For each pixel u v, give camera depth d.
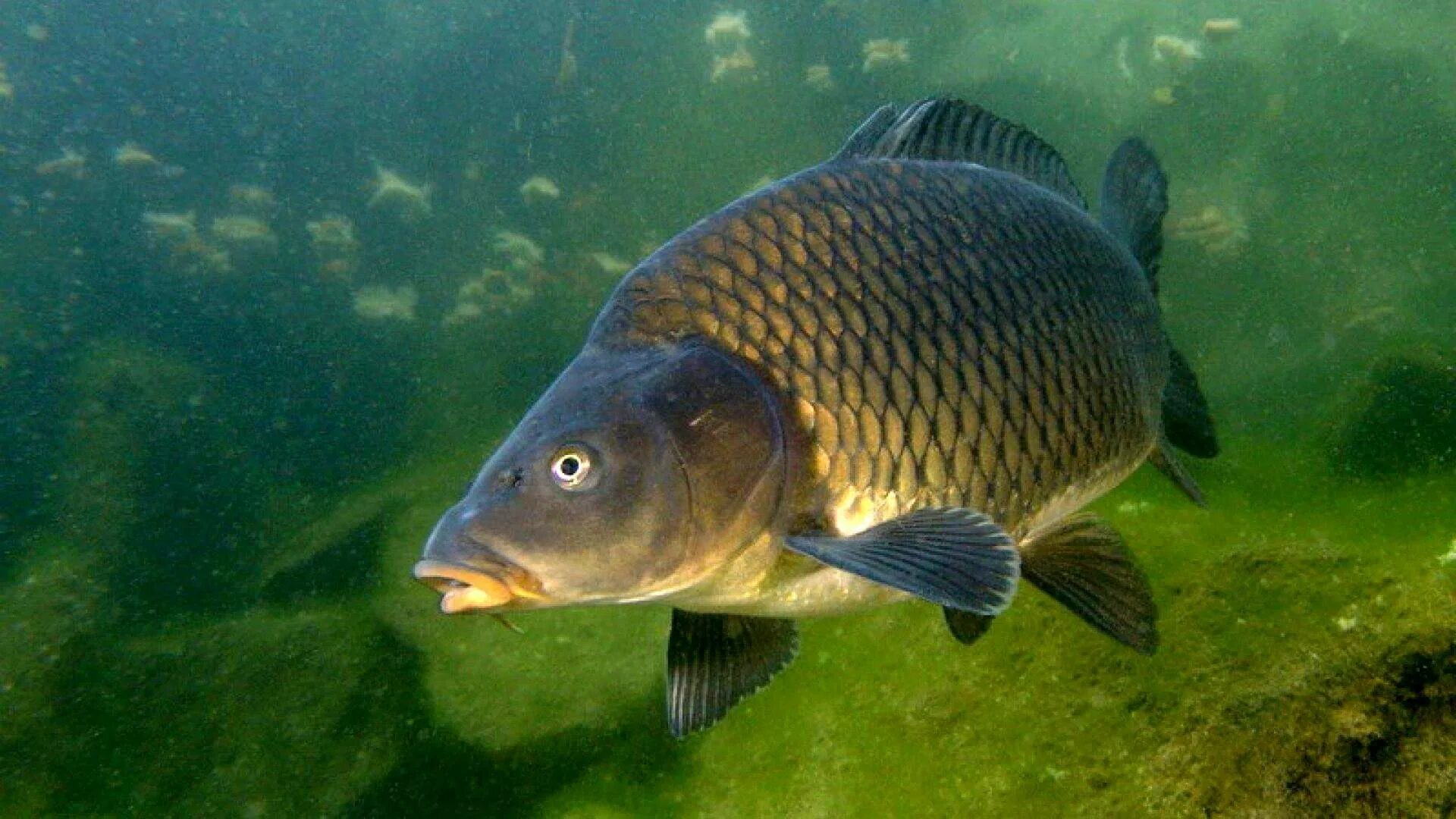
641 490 0.38
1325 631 0.62
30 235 3.93
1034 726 0.71
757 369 0.40
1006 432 0.44
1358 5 3.00
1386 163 2.53
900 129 0.49
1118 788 0.63
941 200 0.45
